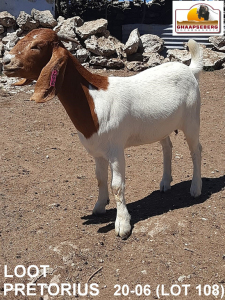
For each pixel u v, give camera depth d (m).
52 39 1.11
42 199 1.50
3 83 3.03
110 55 3.26
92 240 1.21
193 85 1.34
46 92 1.06
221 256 1.10
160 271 1.07
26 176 1.71
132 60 3.27
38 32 1.11
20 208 1.44
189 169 1.73
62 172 1.75
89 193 1.55
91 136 1.16
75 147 2.02
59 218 1.36
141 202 1.44
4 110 2.53
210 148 1.95
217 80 2.94
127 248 1.16
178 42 3.90
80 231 1.26
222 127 2.21
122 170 1.19
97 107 1.15
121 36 5.02
